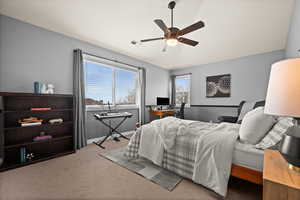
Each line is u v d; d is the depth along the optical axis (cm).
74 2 204
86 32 284
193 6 218
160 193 149
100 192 150
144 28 275
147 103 497
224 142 148
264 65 387
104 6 214
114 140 355
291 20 232
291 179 77
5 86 222
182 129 192
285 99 74
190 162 170
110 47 362
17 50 233
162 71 561
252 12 230
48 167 206
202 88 507
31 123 222
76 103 294
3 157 203
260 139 146
